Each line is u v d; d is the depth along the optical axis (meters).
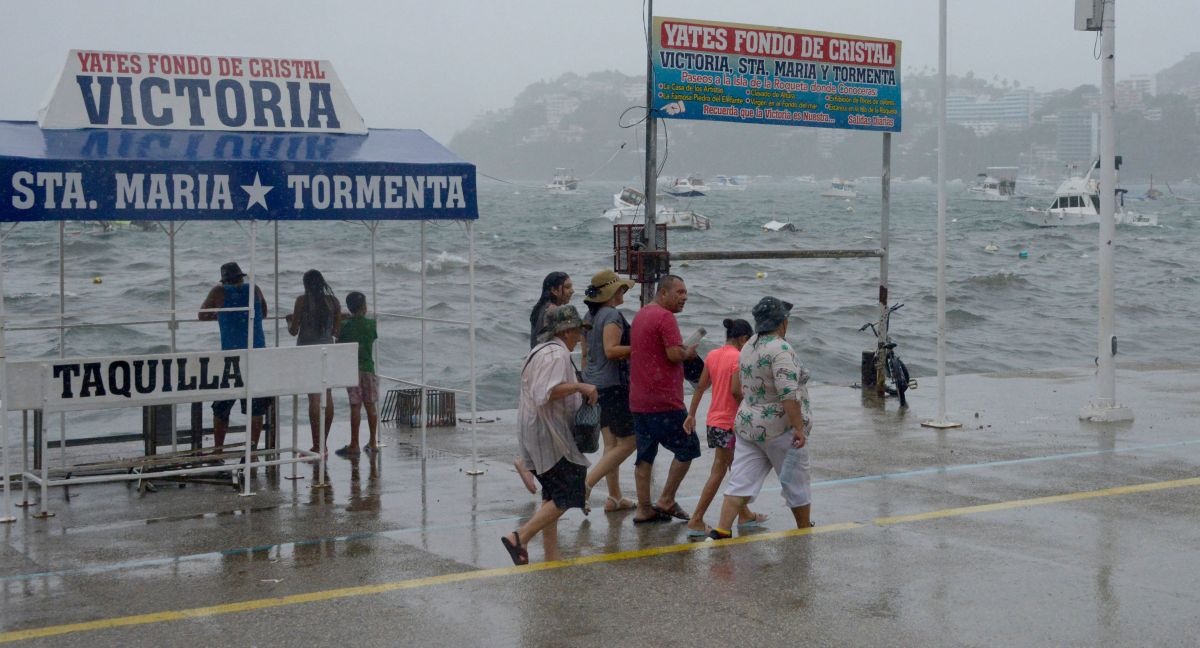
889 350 13.79
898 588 6.13
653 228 11.75
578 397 6.85
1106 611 5.75
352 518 8.30
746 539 7.23
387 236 65.44
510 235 72.19
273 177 8.75
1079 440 11.12
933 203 150.50
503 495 9.09
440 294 37.12
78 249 49.16
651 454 8.19
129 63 9.17
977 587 6.16
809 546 7.04
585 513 8.44
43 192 8.01
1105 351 12.23
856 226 93.50
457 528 8.01
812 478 9.55
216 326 26.12
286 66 9.71
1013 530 7.48
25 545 7.52
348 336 10.80
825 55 13.04
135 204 8.29
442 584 6.25
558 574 6.43
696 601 5.90
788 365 7.30
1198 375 15.66
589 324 8.41
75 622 5.80
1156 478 9.27
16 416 16.12
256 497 9.00
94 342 23.69
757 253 12.48
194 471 8.99
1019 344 28.34
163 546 7.49
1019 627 5.50
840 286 42.44
